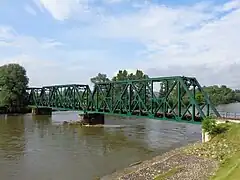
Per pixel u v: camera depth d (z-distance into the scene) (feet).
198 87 221.25
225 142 165.48
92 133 270.26
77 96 380.99
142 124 340.80
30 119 395.96
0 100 472.03
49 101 455.63
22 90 510.17
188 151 168.04
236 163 122.83
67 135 257.96
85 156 178.19
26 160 168.35
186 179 115.24
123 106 296.30
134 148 200.54
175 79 228.63
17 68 504.02
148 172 132.77
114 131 283.18
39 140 231.71
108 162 163.84
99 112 325.01
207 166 133.08
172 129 295.07
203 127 185.68
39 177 137.80
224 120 189.57
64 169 150.51
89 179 134.10
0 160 168.04
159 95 294.46
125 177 127.85
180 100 224.94
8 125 325.21
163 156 172.55
